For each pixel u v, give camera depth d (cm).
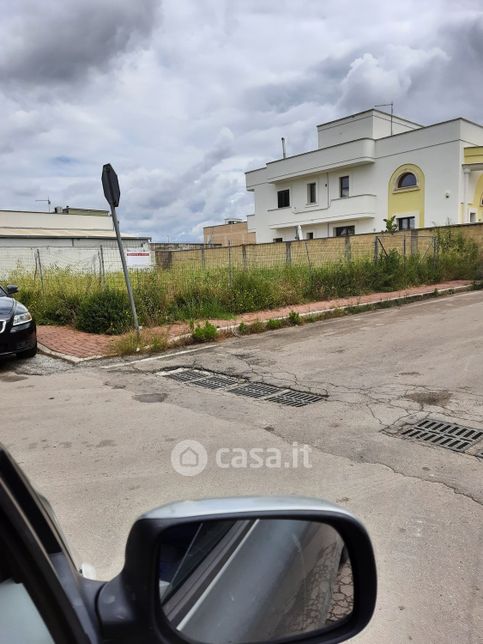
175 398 610
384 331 993
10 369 799
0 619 93
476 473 387
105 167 874
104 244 4466
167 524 115
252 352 859
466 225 2159
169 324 1086
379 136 3575
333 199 3656
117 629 107
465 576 272
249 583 135
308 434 477
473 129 3117
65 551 120
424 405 545
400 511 336
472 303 1374
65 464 422
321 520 133
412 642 230
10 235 4019
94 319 1077
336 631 136
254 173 4275
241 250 2797
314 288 1448
